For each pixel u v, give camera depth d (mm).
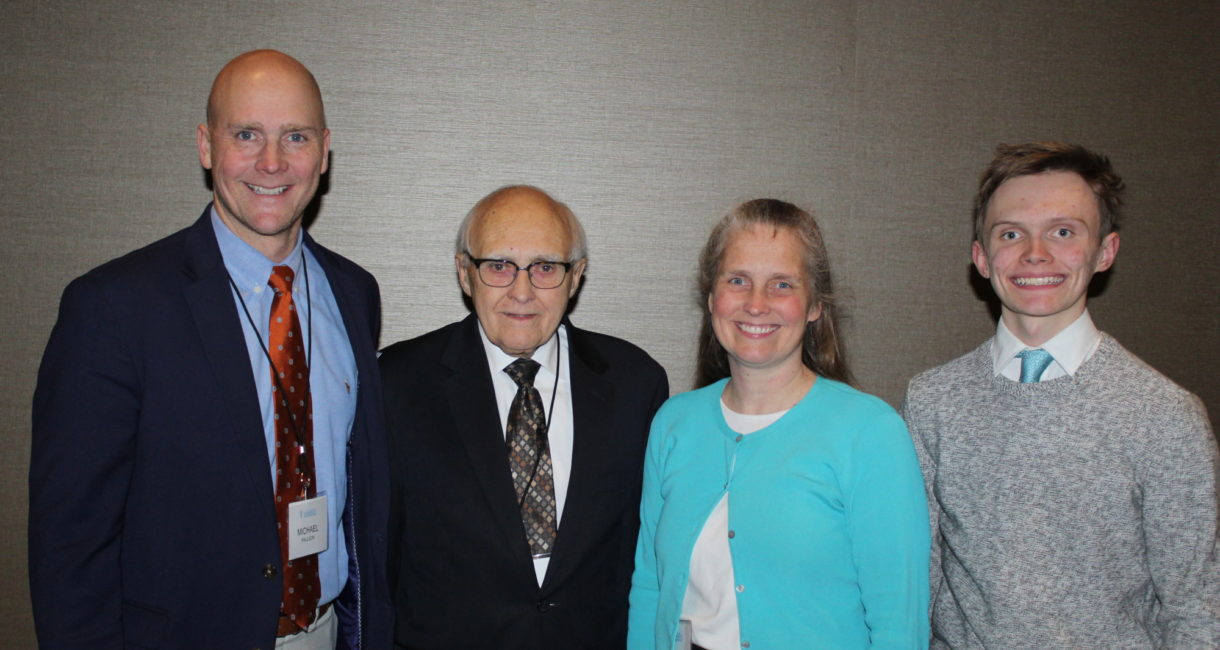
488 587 1725
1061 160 1616
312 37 2572
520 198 1829
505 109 2662
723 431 1630
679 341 2775
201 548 1522
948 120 2875
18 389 2539
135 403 1487
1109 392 1527
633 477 1904
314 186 1679
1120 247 3006
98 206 2527
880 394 2895
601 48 2693
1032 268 1588
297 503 1619
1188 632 1390
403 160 2635
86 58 2502
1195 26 3000
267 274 1682
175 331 1520
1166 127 3000
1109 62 2957
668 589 1604
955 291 2904
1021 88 2912
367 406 1794
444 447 1787
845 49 2811
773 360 1561
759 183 2787
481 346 1892
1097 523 1489
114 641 1463
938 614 1722
